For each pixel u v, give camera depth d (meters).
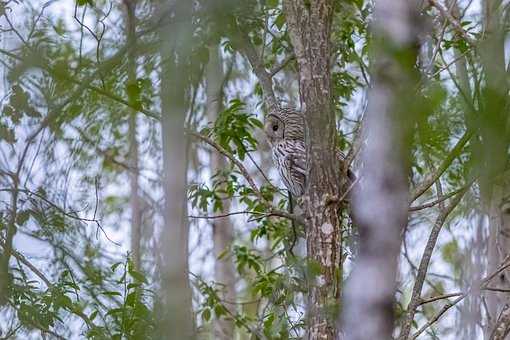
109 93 10.74
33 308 11.81
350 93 14.73
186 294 10.27
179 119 11.30
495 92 6.54
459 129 6.65
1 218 12.16
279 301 11.22
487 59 6.80
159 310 10.79
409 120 6.00
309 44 10.88
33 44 10.86
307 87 10.78
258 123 14.51
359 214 6.17
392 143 6.00
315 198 10.66
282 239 14.95
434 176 9.28
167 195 12.27
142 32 8.92
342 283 10.41
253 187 11.42
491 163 6.79
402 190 6.01
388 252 6.03
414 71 6.20
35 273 12.16
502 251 13.86
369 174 6.08
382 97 6.03
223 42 13.99
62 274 12.04
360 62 12.12
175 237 12.02
